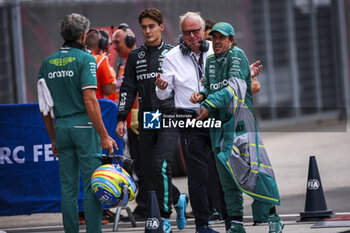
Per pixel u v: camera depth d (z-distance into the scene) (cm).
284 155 4356
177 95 1973
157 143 2025
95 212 1809
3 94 3628
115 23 3675
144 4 3766
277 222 1839
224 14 4569
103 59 2348
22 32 3612
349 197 2658
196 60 1973
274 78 6131
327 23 6431
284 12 6222
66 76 1788
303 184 3112
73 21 1798
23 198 2327
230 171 1741
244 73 1773
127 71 2103
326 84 6388
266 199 1759
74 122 1795
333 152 4312
